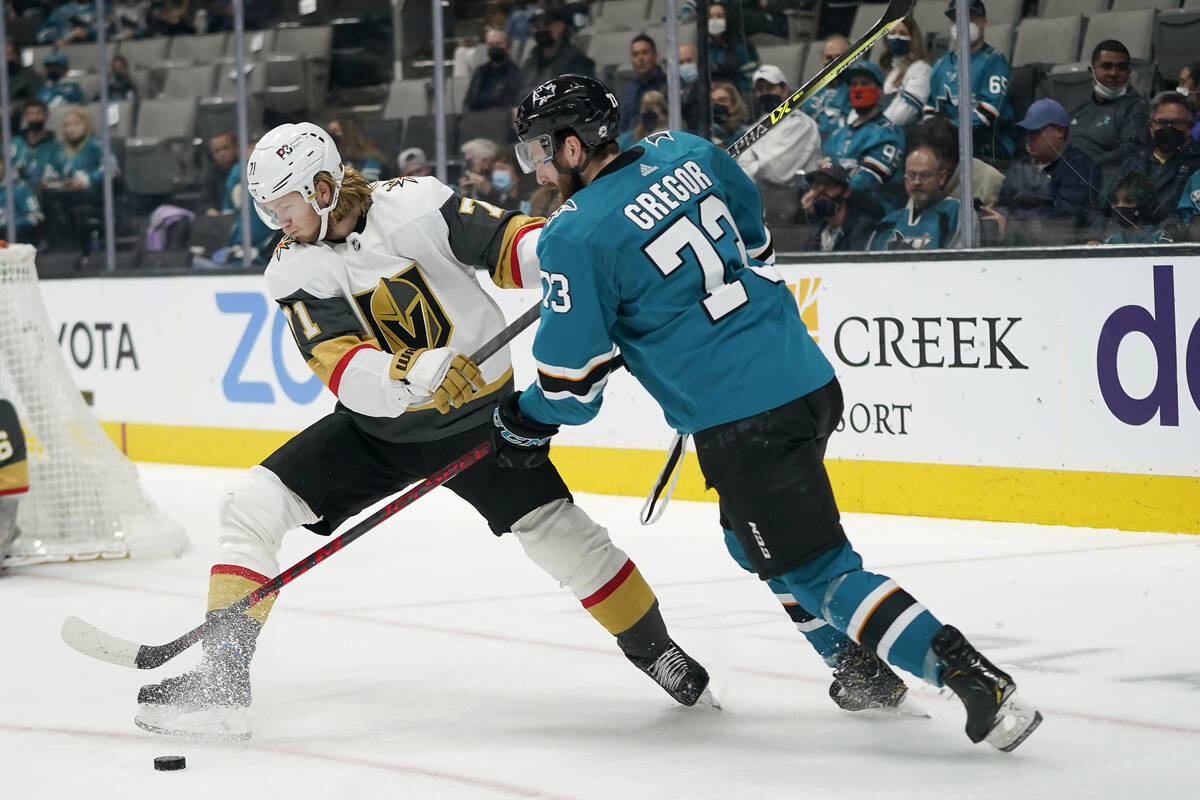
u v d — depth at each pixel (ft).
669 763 14.03
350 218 15.80
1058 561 23.61
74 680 18.35
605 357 14.20
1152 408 25.70
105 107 43.16
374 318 15.87
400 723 15.93
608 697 16.74
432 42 37.19
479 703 16.67
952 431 28.19
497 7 35.78
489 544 27.43
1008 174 28.73
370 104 38.60
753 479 13.96
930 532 26.99
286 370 38.45
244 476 16.31
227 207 41.01
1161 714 15.15
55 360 27.45
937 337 28.22
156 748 15.12
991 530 26.86
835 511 14.05
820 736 14.83
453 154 36.96
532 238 15.74
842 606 13.74
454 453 16.40
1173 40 26.78
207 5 41.60
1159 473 25.67
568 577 16.03
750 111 32.40
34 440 26.94
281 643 20.16
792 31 31.60
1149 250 25.49
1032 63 28.27
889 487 29.14
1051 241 28.35
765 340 14.07
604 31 34.53
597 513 30.68
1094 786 12.85
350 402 15.55
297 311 15.76
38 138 45.06
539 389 14.34
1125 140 27.40
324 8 39.11
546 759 14.30
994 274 27.37
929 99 29.66
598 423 33.14
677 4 32.86
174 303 41.04
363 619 21.47
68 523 26.86
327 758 14.58
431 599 22.70
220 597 15.83
